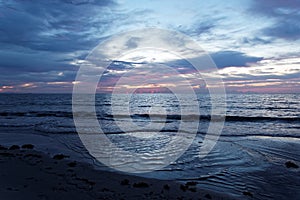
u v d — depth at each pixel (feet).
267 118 79.66
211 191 20.65
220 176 24.82
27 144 39.34
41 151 35.78
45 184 20.88
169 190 20.33
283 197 19.74
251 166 28.30
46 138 46.26
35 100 242.78
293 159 31.37
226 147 38.50
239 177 24.56
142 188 20.65
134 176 24.39
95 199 17.84
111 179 23.15
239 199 19.02
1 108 132.77
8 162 28.14
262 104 155.33
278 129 59.41
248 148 37.76
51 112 104.78
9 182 20.99
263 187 21.88
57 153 34.65
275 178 24.25
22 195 17.85
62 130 55.93
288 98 235.20
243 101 187.42
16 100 244.01
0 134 50.44
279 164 29.09
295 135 50.60
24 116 89.56
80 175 24.13
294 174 25.40
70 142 42.63
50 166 27.09
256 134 51.62
